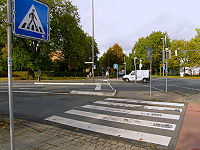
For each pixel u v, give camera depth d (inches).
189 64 1457.9
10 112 81.6
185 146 126.3
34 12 93.4
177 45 1537.9
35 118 211.0
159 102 314.5
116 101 332.5
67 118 209.2
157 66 1956.2
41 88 606.2
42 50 1098.7
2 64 1107.3
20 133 152.4
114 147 125.0
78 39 1208.8
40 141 134.9
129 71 2475.4
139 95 402.0
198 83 767.1
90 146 126.4
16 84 810.2
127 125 179.6
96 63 2190.0
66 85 750.5
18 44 1045.8
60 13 1094.4
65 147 124.1
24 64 1053.8
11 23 80.7
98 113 233.6
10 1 80.5
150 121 193.3
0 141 131.1
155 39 1884.8
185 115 217.0
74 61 1471.5
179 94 412.8
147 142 135.3
